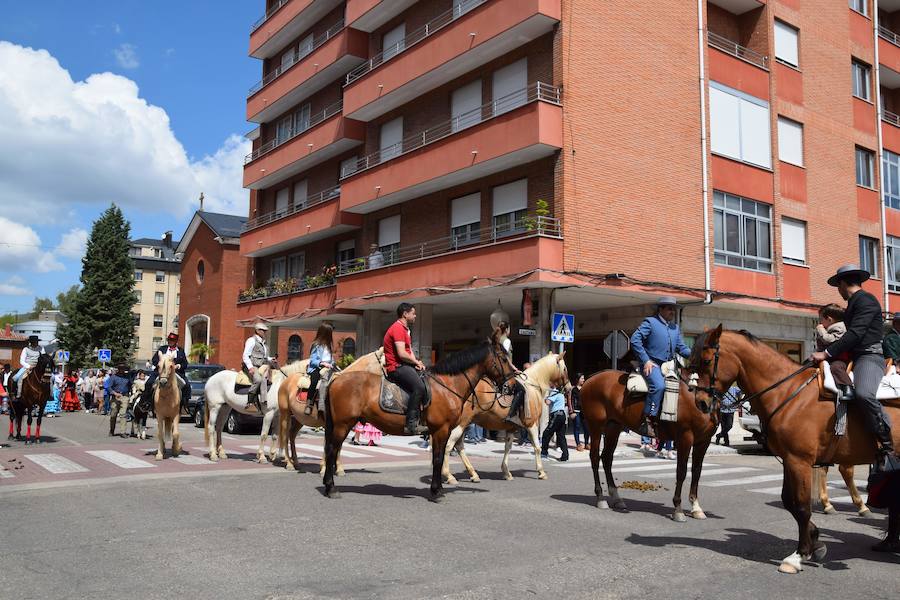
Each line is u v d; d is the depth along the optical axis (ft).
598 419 30.76
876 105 92.89
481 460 50.83
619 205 63.93
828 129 85.46
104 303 176.24
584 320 76.38
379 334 85.10
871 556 22.45
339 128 90.33
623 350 54.13
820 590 18.49
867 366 20.57
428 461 47.70
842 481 42.68
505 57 69.00
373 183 79.77
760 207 76.95
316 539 23.31
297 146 100.73
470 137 66.64
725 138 73.92
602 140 63.46
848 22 90.33
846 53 89.30
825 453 20.99
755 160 76.74
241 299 113.91
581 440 67.31
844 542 24.59
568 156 61.11
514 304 73.72
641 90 66.85
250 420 68.23
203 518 26.48
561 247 59.67
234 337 135.95
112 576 18.90
